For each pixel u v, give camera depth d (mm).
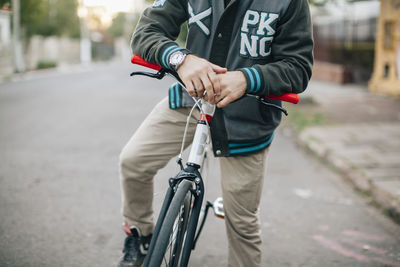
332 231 2988
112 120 7262
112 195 3559
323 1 8898
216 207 2047
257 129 1761
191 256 2561
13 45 21312
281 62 1576
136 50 1658
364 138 5629
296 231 2975
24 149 5082
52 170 4230
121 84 15359
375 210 3400
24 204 3309
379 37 10539
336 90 11344
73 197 3488
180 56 1474
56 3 28266
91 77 19281
